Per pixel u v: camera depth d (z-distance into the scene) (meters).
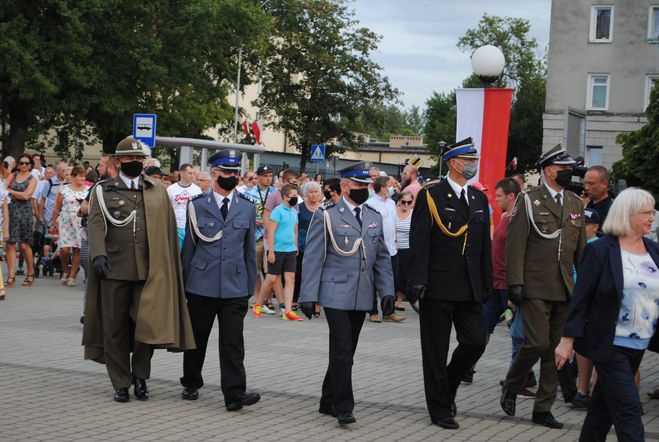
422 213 8.05
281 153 62.50
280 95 60.00
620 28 48.53
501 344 13.03
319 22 58.97
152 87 40.81
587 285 6.41
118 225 8.57
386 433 7.66
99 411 8.06
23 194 17.59
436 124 86.44
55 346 11.30
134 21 40.00
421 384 9.84
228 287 8.50
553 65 49.69
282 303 15.25
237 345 8.42
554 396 8.17
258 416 8.12
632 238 6.45
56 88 36.59
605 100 49.06
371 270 8.39
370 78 60.19
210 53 44.50
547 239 8.23
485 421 8.27
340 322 8.12
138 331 8.41
